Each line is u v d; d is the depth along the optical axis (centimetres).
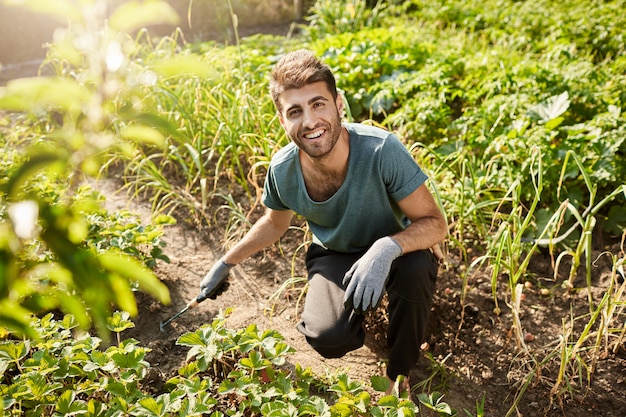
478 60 520
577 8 692
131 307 99
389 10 779
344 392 221
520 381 261
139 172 411
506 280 313
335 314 233
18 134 451
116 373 248
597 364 265
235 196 395
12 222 87
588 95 403
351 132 225
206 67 87
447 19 727
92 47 81
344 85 476
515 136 363
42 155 82
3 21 668
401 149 221
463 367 270
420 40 616
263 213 378
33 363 231
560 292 305
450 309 296
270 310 307
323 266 253
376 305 207
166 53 476
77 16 78
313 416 229
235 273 333
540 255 327
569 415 247
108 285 94
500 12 706
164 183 387
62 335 251
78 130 87
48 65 641
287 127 214
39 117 458
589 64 445
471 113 407
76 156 89
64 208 92
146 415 212
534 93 414
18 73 631
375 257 210
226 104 458
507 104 394
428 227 225
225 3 787
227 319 299
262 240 257
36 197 91
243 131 409
